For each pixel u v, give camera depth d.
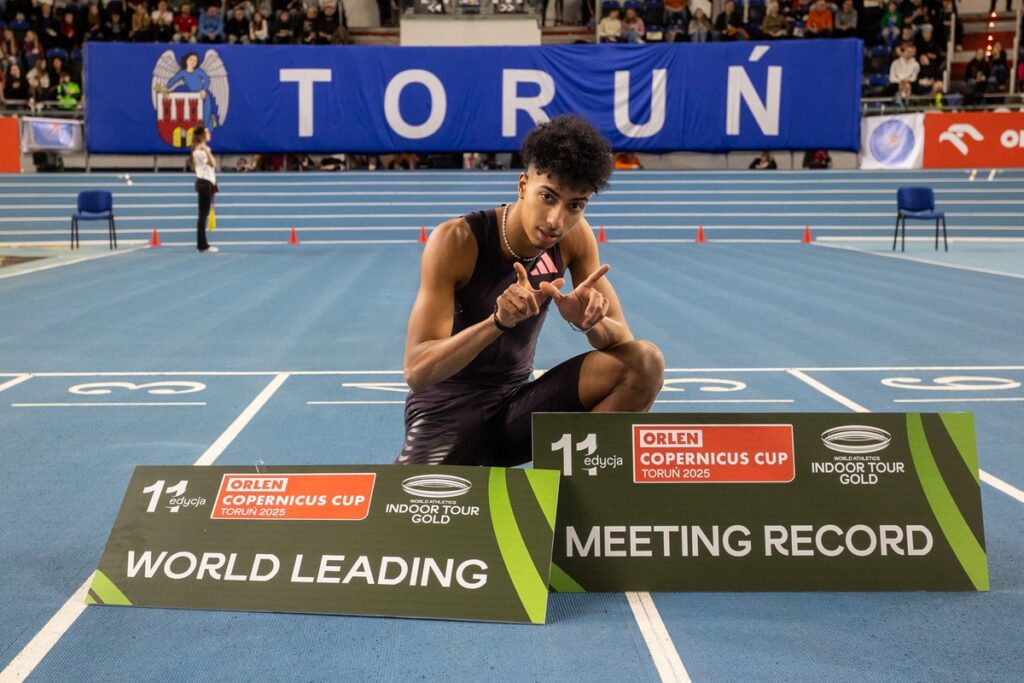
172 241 18.66
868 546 2.75
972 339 7.24
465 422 2.95
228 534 2.71
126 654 2.35
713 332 7.57
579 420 2.77
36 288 10.75
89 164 20.67
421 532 2.65
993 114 19.09
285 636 2.45
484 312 2.87
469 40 21.08
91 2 22.44
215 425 4.72
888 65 21.81
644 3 22.08
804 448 2.79
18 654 2.35
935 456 2.80
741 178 19.69
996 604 2.65
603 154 2.48
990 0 23.59
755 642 2.41
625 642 2.41
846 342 7.11
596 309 2.51
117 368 6.22
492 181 19.77
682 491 2.76
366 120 19.38
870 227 19.00
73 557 3.01
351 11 23.44
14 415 4.92
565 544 2.74
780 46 19.09
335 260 14.67
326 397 5.37
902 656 2.34
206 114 19.14
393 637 2.44
